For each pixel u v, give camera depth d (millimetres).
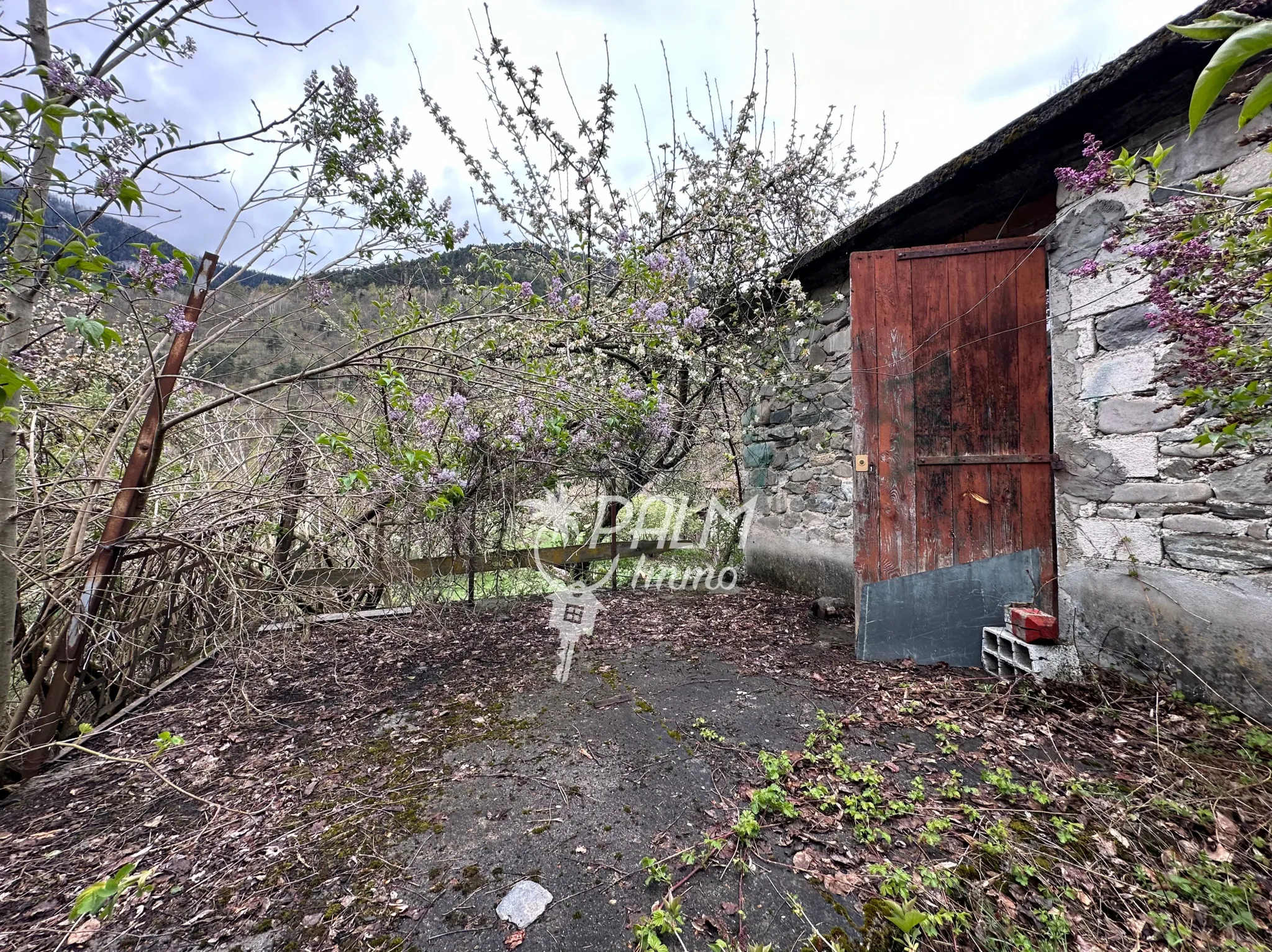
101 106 1745
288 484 3137
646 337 3875
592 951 1310
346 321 3963
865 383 3115
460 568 4129
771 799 1782
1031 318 2859
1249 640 2033
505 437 3615
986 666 2832
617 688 2787
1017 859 1485
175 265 2045
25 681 2414
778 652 3244
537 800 1876
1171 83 2195
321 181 2945
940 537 2998
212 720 2523
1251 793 1661
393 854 1633
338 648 3438
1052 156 2695
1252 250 1514
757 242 4449
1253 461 2010
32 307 1938
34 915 1417
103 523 2674
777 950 1286
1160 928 1265
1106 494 2520
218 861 1615
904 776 1906
